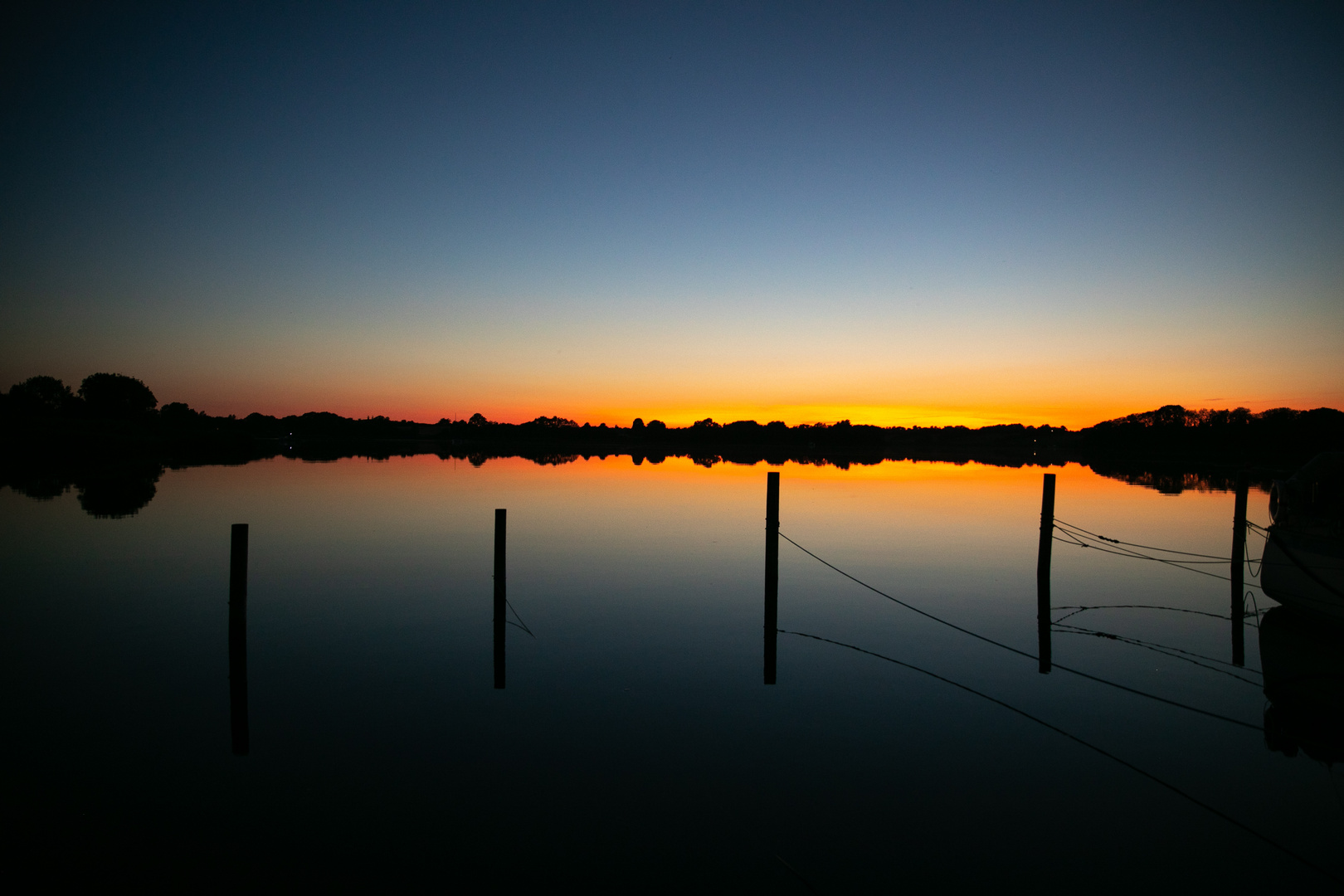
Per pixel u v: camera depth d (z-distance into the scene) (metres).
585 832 6.66
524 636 12.79
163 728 8.85
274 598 15.42
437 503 34.25
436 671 10.95
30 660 11.36
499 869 6.11
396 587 16.53
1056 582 17.62
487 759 8.06
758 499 36.59
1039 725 9.05
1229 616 14.50
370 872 6.09
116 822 6.80
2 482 42.69
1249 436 82.50
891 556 21.00
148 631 12.94
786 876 6.04
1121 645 12.49
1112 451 101.69
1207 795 7.38
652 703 9.76
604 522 28.08
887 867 6.14
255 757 8.09
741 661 11.51
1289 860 6.30
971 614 14.53
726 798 7.25
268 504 33.28
